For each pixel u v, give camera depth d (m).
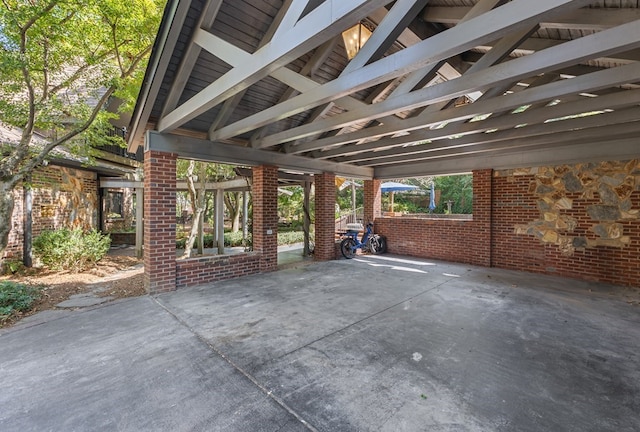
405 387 2.27
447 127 4.57
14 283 4.38
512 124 3.95
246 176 7.35
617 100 3.14
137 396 2.18
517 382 2.33
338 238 9.89
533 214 6.14
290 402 2.11
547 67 2.32
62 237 6.25
